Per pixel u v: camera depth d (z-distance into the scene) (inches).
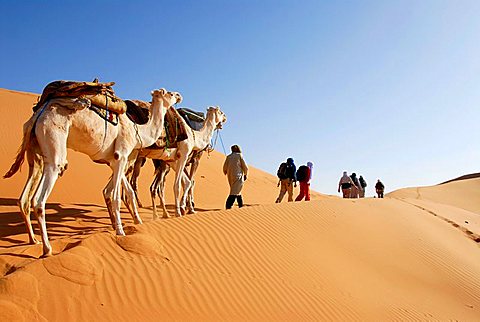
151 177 1018.1
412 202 938.7
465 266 579.8
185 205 585.6
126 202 448.1
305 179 754.2
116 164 380.5
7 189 681.6
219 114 617.9
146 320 268.4
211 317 297.7
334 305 380.2
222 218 456.4
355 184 1078.4
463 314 442.3
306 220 542.0
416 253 575.5
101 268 299.3
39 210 308.8
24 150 329.1
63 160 326.3
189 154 565.3
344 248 516.1
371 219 641.0
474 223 879.1
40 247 326.0
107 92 369.1
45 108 329.7
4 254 307.6
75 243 325.1
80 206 619.8
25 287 257.0
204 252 376.8
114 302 276.5
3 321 232.5
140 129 416.5
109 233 343.6
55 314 252.1
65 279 275.1
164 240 371.6
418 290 478.9
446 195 1811.0
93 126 350.3
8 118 1043.9
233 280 356.5
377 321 374.6
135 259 323.6
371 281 462.0
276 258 421.1
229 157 607.8
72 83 334.3
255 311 328.8
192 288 322.0
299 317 342.6
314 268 434.3
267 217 503.8
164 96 447.8
